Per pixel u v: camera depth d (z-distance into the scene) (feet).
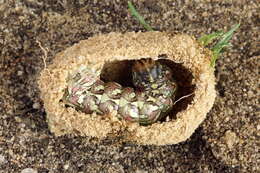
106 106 0.47
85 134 0.49
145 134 0.48
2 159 0.51
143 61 0.48
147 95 0.48
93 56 0.46
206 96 0.47
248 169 0.51
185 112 0.47
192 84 0.48
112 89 0.48
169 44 0.47
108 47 0.46
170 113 0.49
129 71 0.50
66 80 0.47
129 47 0.46
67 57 0.47
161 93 0.48
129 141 0.50
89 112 0.48
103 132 0.48
